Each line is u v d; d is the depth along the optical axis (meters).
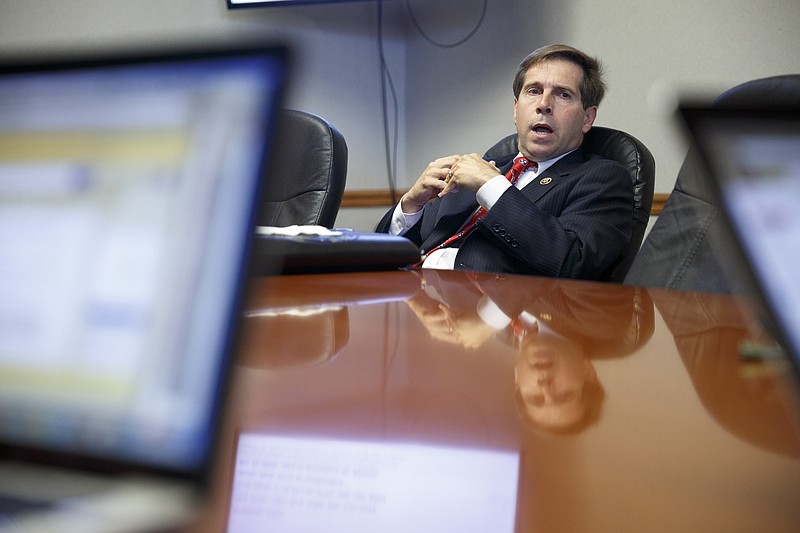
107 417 0.32
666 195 2.81
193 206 0.34
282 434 0.48
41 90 0.38
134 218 0.34
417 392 0.58
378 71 3.84
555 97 2.28
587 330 0.85
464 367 0.67
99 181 0.36
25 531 0.28
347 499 0.38
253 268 0.32
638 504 0.38
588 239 2.04
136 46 0.36
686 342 0.79
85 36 3.33
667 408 0.55
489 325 0.87
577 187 2.15
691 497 0.39
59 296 0.35
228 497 0.38
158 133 0.35
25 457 0.33
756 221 0.35
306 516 0.36
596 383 0.62
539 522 0.36
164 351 0.32
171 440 0.31
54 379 0.34
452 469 0.42
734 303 1.06
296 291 1.12
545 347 0.76
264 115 0.33
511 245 2.00
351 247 1.33
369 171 3.84
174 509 0.30
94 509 0.30
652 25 2.82
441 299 1.06
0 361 0.35
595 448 0.46
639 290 1.19
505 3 3.36
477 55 3.51
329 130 1.98
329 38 3.71
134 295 0.33
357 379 0.62
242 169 0.33
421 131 3.84
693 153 0.35
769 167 0.35
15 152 0.37
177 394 0.31
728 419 0.53
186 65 0.35
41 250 0.36
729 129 0.35
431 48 3.75
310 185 1.95
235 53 0.34
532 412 0.54
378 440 0.47
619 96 2.95
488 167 2.16
